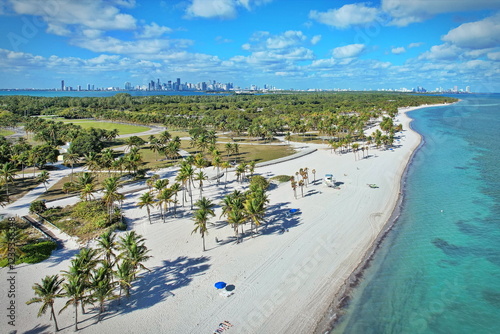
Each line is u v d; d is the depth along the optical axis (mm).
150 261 60688
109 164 112188
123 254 51312
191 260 60875
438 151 156250
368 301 49875
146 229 74000
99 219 76125
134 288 52844
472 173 117375
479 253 62875
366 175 116250
